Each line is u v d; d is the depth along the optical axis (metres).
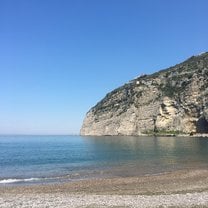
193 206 24.30
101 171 50.66
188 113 197.62
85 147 120.62
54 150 107.75
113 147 114.00
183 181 38.38
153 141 147.12
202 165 56.75
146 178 41.84
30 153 94.12
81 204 25.27
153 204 24.94
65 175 46.38
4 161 69.25
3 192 33.16
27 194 31.39
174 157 72.62
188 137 184.50
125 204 25.11
